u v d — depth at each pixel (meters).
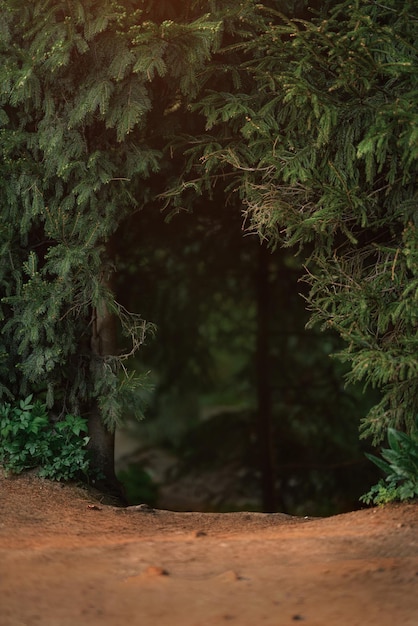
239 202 8.77
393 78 6.17
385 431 6.43
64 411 7.56
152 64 6.38
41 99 6.99
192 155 7.05
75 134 6.92
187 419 16.22
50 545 5.24
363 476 11.16
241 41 6.93
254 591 4.31
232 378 14.33
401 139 5.80
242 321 12.93
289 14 7.10
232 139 7.04
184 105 7.29
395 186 6.51
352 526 5.51
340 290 6.61
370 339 6.11
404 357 5.88
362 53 5.87
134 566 4.69
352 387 11.94
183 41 6.51
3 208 7.21
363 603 4.16
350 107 6.23
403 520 5.49
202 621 3.95
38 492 6.88
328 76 6.54
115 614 4.02
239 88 6.87
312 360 12.67
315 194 6.60
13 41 6.98
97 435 7.76
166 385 12.62
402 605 4.14
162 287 11.29
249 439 12.77
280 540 5.21
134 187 7.29
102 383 7.41
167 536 5.58
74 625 3.89
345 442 11.86
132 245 9.84
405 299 5.99
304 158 6.48
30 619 3.95
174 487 13.89
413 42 6.20
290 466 11.58
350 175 6.32
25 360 7.41
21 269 7.40
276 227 6.71
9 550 5.05
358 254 6.77
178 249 10.57
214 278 11.77
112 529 5.98
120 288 10.29
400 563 4.68
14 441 7.13
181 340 12.20
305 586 4.37
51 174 6.97
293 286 11.94
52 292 6.96
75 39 6.54
